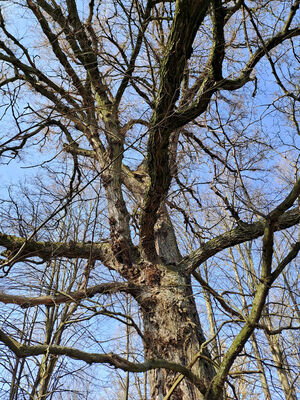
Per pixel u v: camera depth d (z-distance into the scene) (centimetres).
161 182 571
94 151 743
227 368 447
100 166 723
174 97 502
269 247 448
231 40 705
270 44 611
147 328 611
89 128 750
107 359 414
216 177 567
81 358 408
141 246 654
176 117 517
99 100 762
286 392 618
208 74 548
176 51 469
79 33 701
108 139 713
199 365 557
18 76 734
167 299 616
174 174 655
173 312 605
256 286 480
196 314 623
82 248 682
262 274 456
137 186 746
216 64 521
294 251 460
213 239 668
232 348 448
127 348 677
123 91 731
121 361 416
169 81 492
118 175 707
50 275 727
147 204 594
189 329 592
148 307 622
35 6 688
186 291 635
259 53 607
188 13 439
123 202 693
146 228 627
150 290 631
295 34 607
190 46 475
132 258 668
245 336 442
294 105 520
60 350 403
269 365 493
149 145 536
